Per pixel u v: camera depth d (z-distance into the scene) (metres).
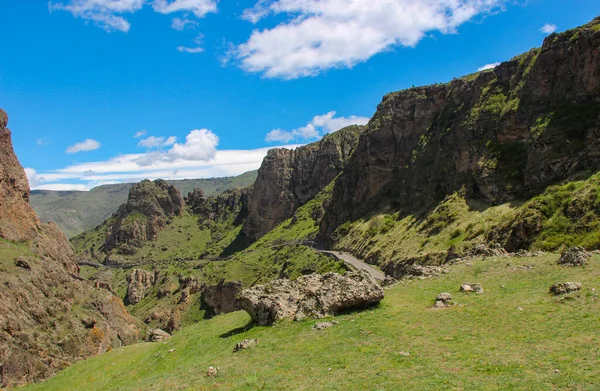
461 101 130.12
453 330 23.66
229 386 21.22
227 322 37.94
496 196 87.38
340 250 146.88
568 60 86.88
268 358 24.28
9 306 76.19
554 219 59.97
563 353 18.48
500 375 17.36
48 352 75.19
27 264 89.06
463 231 82.38
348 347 23.48
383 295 30.30
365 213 156.38
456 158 110.88
